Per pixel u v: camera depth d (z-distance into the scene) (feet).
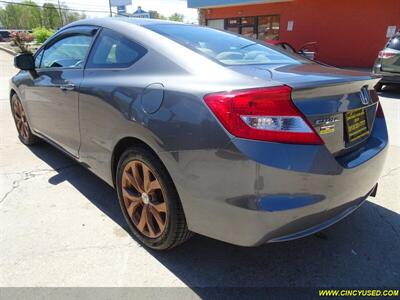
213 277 7.39
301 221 6.29
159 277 7.35
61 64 11.13
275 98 5.82
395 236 8.80
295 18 58.23
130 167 8.14
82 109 9.39
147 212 8.03
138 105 7.39
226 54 8.13
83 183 11.55
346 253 8.16
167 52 7.70
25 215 9.56
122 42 8.82
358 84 7.13
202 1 66.90
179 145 6.56
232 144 5.88
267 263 7.84
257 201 5.94
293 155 5.92
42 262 7.69
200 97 6.33
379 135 8.40
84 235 8.71
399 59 27.89
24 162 13.34
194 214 6.77
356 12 51.80
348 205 7.17
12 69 46.39
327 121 6.43
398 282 7.28
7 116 20.80
